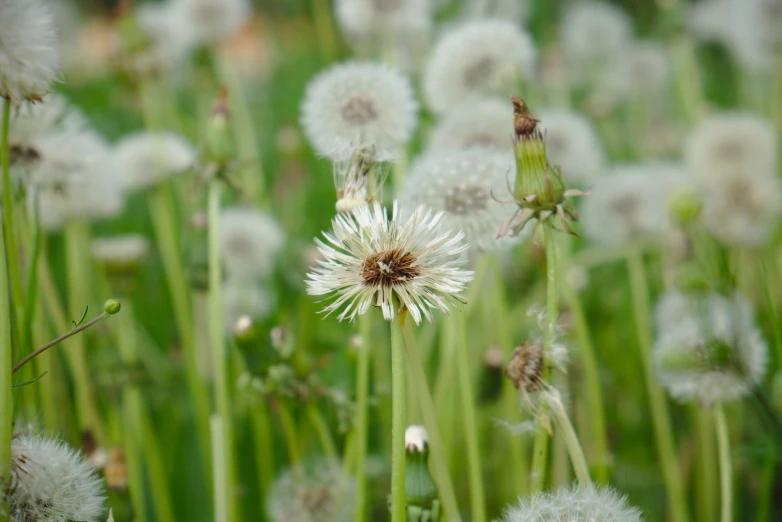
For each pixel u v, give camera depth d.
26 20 0.39
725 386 0.47
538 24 1.45
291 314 0.69
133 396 0.55
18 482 0.39
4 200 0.42
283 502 0.51
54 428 0.50
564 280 0.52
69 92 1.43
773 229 0.69
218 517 0.49
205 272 0.57
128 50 0.72
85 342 0.59
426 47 0.77
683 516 0.55
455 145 0.58
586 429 0.58
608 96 1.14
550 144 0.65
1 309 0.38
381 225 0.39
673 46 0.96
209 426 0.57
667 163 0.81
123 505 0.46
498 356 0.54
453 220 0.47
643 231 0.64
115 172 0.61
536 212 0.42
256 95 1.33
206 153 0.51
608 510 0.40
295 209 0.85
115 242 0.61
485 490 0.59
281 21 1.85
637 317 0.62
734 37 0.93
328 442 0.51
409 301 0.39
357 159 0.42
